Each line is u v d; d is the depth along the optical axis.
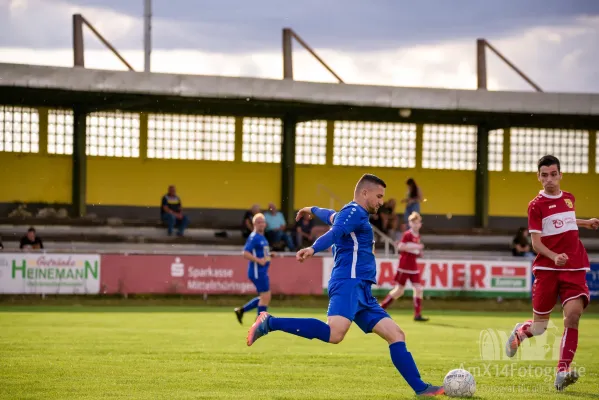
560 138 48.28
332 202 46.34
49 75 36.91
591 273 38.44
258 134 45.62
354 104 40.31
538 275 13.52
